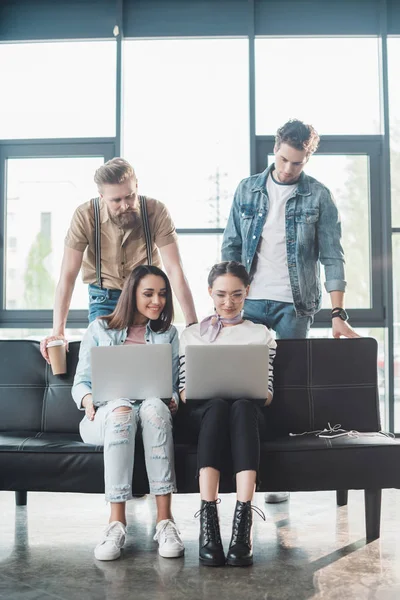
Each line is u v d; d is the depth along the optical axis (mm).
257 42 4445
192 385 2367
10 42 4469
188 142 4438
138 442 2344
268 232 3051
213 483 2178
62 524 2697
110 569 2123
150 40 4480
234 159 4426
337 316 3016
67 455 2301
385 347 4309
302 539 2451
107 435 2252
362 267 4348
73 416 2801
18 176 4453
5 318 4402
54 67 4461
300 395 2719
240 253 3176
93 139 4402
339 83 4426
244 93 4449
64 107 4438
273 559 2215
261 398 2393
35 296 4410
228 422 2277
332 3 4418
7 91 4461
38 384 2859
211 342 2557
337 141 4379
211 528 2158
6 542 2438
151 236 3002
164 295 2588
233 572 2084
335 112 4414
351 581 2002
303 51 4445
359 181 4379
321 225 3082
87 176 4434
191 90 4461
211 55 4465
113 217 2906
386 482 2301
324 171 4395
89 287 3098
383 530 2562
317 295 3117
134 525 2678
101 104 4434
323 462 2283
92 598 1874
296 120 2928
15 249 4430
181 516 2846
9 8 4453
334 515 2822
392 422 4262
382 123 4355
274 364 2744
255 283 3070
